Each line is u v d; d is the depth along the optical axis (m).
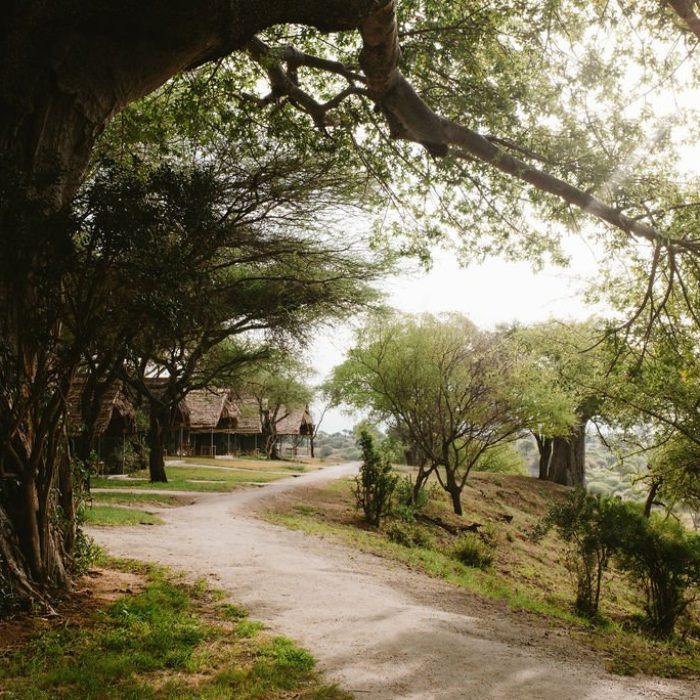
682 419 15.47
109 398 26.03
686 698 5.97
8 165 5.80
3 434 6.30
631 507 13.48
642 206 11.36
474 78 11.67
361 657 5.96
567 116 11.19
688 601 13.12
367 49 8.72
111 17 6.62
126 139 11.67
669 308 13.95
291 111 12.62
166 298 6.01
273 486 25.97
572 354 17.03
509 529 24.34
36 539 6.59
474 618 8.52
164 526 13.70
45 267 5.86
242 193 14.33
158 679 4.98
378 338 23.45
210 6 6.80
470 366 23.28
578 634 8.97
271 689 4.96
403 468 34.12
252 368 27.45
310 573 9.73
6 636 5.52
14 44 6.20
